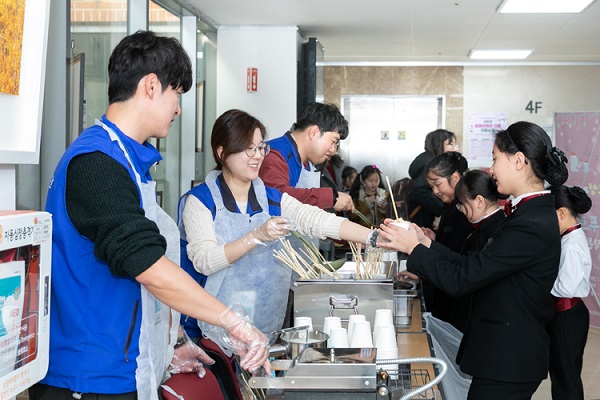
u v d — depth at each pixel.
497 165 2.36
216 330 2.12
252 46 6.14
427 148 5.32
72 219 1.48
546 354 2.37
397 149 9.09
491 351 2.33
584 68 8.70
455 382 2.83
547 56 8.32
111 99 1.58
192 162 5.54
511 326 2.31
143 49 1.55
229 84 6.17
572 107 8.75
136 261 1.42
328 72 8.98
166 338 1.72
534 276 2.29
